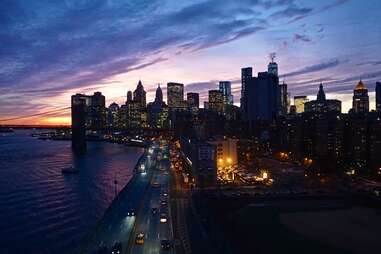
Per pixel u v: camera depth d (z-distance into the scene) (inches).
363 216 5787.4
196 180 7480.3
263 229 5113.2
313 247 4579.2
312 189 7145.7
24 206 7130.9
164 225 4847.4
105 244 4141.2
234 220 5428.2
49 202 7460.6
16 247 5000.0
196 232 4581.7
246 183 7652.6
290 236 4896.7
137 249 3993.6
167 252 3912.4
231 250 4087.1
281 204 6328.7
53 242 5162.4
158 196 6574.8
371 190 6998.0
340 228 5251.0
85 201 7549.2
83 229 5713.6
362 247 4630.9
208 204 5954.7
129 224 4879.4
